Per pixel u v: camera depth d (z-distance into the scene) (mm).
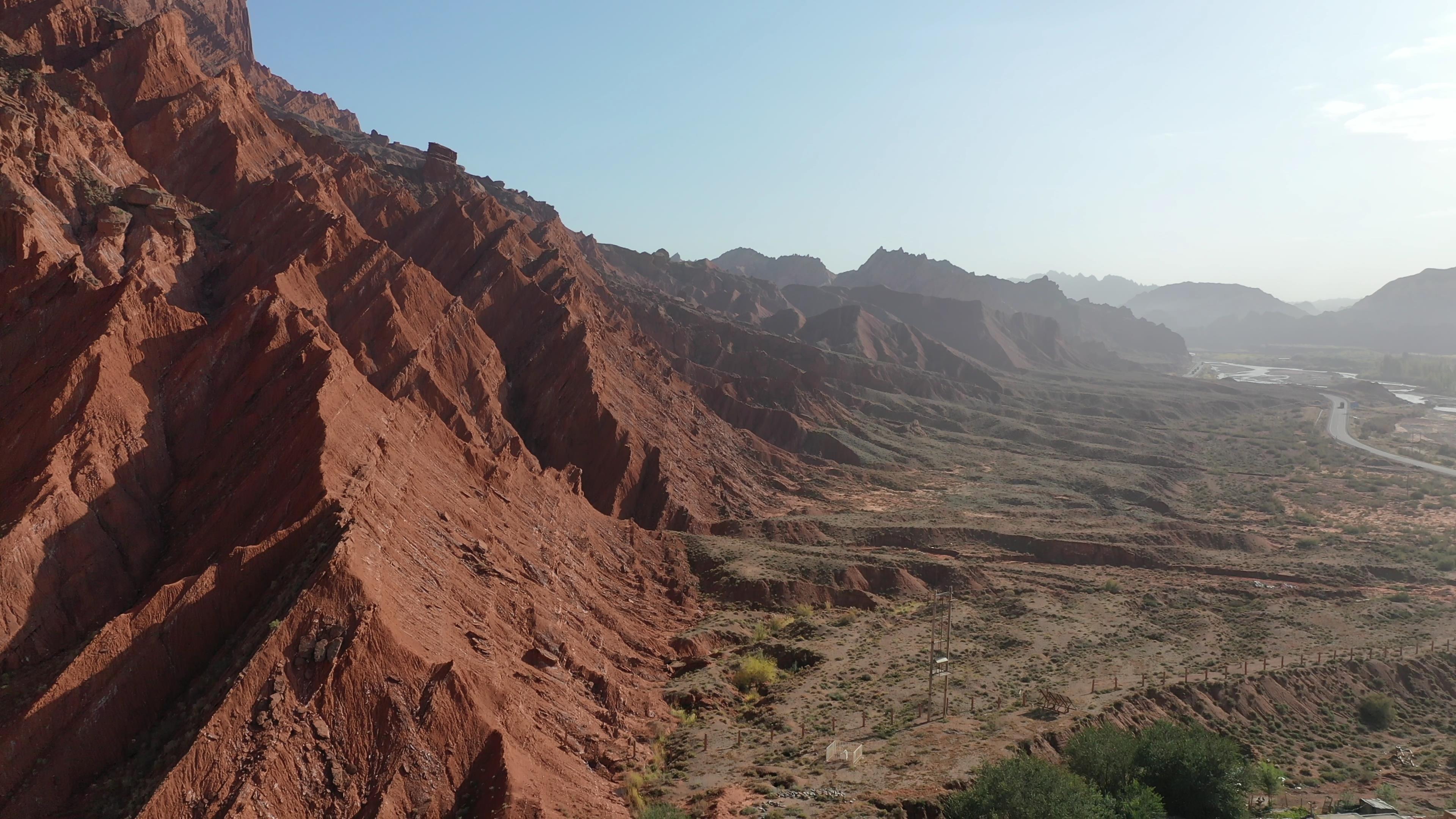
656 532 95562
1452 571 113875
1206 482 184625
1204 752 51000
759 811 44031
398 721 40062
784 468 154750
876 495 149750
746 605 84875
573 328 129000
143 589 52500
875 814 43688
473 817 38781
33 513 48625
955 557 111438
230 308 71625
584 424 116750
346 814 36969
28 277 68812
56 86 97438
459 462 70000
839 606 88000
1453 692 75125
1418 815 53062
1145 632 82812
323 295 93250
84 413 56719
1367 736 67250
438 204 149375
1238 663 73688
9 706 40938
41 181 82062
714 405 174125
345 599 42656
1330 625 88250
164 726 39125
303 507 50875
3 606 44844
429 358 98000
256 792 35062
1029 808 41844
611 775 48625
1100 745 51656
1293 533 137875
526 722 45562
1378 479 183750
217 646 43750
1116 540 118812
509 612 56906
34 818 35594
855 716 59281
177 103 113062
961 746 52750
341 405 61062
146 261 83438
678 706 61094
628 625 71188
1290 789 58031
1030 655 74188
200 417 65062
